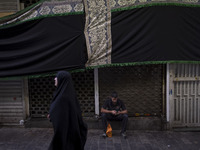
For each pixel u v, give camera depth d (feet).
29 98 15.06
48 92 14.96
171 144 12.19
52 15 12.48
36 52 12.69
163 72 14.33
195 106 14.62
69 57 12.72
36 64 12.78
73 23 12.54
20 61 12.75
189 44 12.67
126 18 12.44
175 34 12.52
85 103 14.87
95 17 12.48
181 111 14.61
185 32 12.57
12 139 13.03
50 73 12.82
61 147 7.28
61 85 7.69
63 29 12.58
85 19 12.51
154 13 12.34
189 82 14.46
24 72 12.76
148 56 12.63
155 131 14.25
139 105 14.74
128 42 12.60
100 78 14.58
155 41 12.51
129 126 14.44
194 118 14.71
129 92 14.65
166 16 12.38
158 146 11.94
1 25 12.44
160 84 14.56
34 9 12.51
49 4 12.46
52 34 12.62
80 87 14.79
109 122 14.44
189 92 14.53
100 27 12.51
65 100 7.43
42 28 12.59
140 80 14.56
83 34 12.59
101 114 13.73
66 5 12.46
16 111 15.06
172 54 12.62
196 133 13.88
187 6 12.37
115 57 12.67
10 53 12.73
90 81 14.70
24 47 12.69
